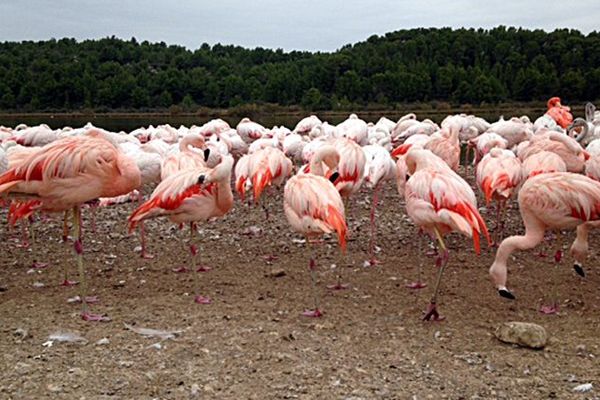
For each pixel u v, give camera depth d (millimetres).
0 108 41156
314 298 6227
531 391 4195
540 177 5863
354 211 10539
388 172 8500
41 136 13305
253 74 45938
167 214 6047
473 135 14484
